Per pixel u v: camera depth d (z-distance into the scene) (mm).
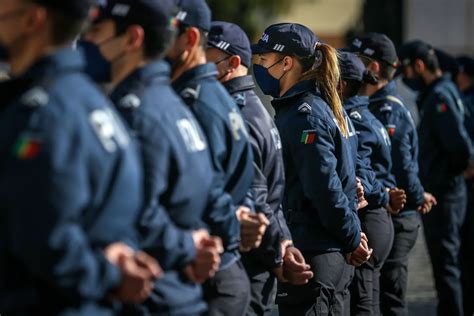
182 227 8312
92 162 6730
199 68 9750
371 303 15125
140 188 7469
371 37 16422
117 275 6895
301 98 12688
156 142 7926
